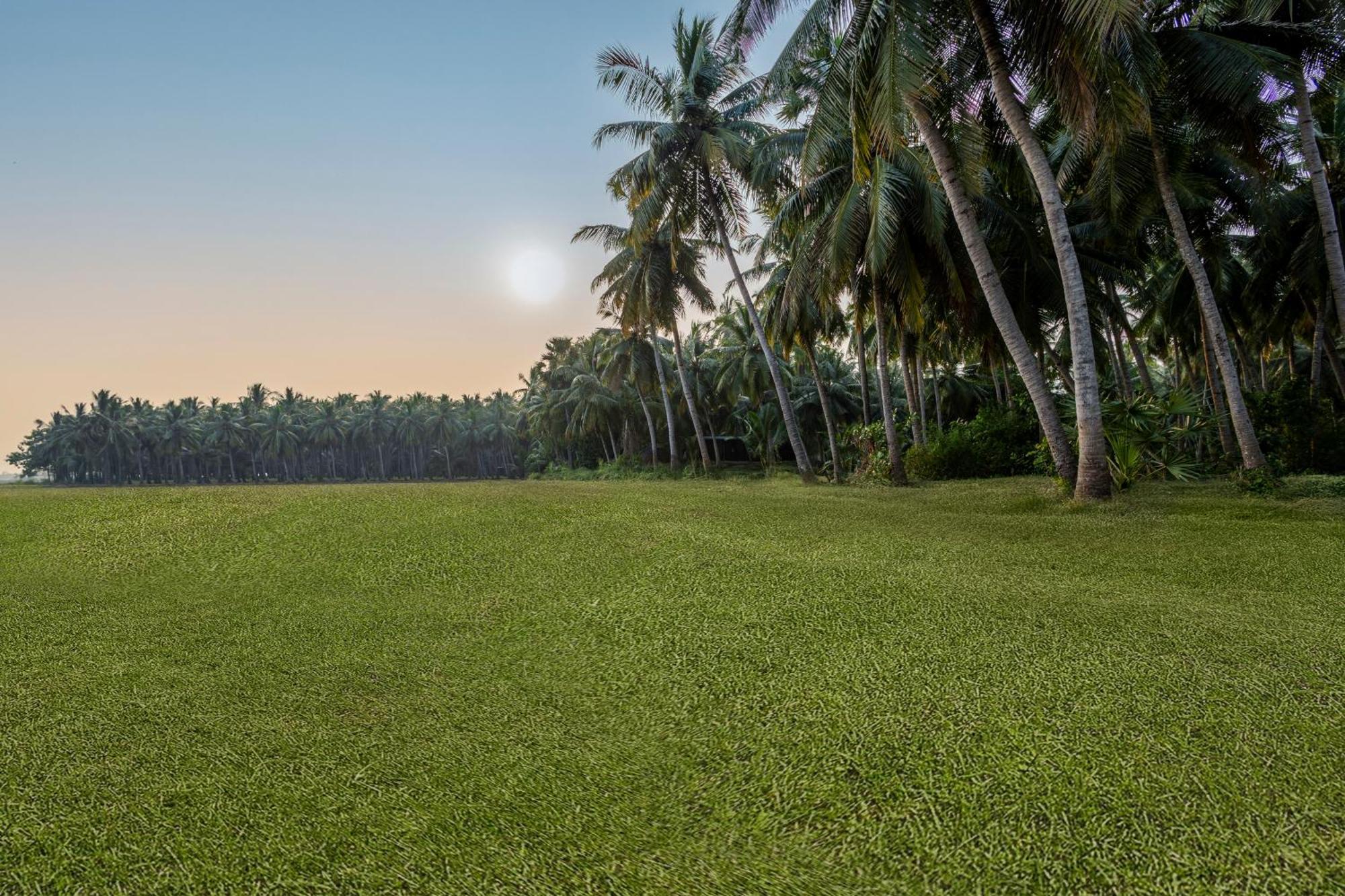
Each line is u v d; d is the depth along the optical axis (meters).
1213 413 16.05
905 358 19.41
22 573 5.80
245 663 3.46
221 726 2.68
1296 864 1.67
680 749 2.41
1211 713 2.50
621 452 49.28
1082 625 3.65
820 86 14.57
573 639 3.83
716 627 3.91
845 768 2.21
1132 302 21.97
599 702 2.90
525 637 3.91
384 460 88.19
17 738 2.58
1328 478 11.23
